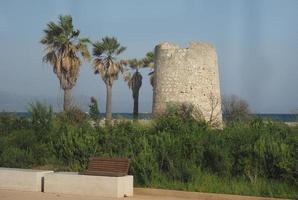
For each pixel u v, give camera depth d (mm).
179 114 21188
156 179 13266
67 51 34281
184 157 13898
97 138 15117
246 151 13117
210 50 32094
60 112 20141
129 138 14961
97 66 43781
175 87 31484
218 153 13383
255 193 11867
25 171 12742
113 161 12359
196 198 11898
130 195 12062
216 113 31719
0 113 18281
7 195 11883
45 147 15633
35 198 11430
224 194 11930
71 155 15016
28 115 17938
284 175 12297
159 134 14648
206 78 31688
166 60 31859
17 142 15961
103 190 11758
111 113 43531
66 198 11430
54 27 34875
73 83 34531
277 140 13258
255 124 15211
